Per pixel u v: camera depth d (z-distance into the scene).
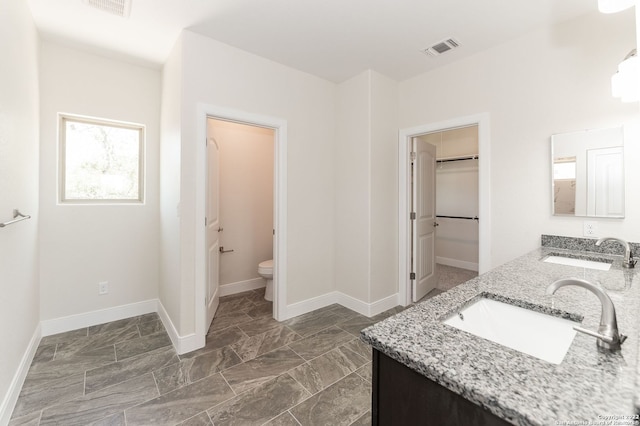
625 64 1.49
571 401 0.55
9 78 1.62
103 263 2.74
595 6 1.91
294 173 2.92
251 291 3.76
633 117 1.81
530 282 1.35
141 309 2.94
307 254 3.05
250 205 3.80
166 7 1.97
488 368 0.66
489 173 2.46
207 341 2.41
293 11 2.01
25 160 1.94
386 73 2.98
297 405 1.67
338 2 1.92
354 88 3.06
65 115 2.58
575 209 2.03
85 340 2.39
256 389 1.80
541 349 1.02
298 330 2.63
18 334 1.78
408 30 2.23
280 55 2.62
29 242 2.06
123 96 2.79
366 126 2.94
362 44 2.44
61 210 2.53
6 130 1.57
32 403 1.66
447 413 0.67
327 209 3.22
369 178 2.93
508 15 2.03
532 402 0.54
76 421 1.53
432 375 0.66
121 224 2.83
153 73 2.96
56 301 2.52
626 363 0.67
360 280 3.04
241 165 3.72
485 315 1.17
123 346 2.31
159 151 2.98
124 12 2.03
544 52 2.16
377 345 0.80
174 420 1.55
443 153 5.14
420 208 3.39
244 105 2.54
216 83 2.37
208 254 2.54
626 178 1.84
